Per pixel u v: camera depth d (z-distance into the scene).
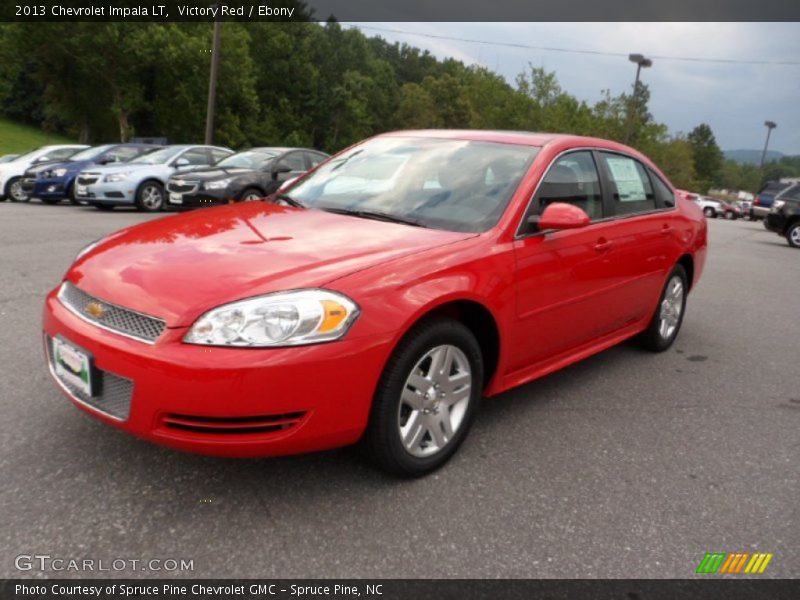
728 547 2.49
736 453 3.33
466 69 97.69
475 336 3.18
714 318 6.51
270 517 2.48
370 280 2.54
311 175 4.07
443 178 3.55
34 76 52.06
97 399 2.51
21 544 2.23
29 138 60.75
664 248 4.55
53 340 2.73
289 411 2.34
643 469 3.09
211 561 2.22
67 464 2.75
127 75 46.28
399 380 2.61
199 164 14.66
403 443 2.71
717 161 130.12
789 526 2.67
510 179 3.43
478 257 2.97
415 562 2.28
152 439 2.37
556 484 2.88
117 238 3.08
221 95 49.94
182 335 2.32
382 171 3.77
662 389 4.22
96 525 2.36
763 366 4.90
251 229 3.05
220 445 2.33
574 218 3.14
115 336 2.43
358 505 2.59
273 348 2.30
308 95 70.81
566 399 3.94
